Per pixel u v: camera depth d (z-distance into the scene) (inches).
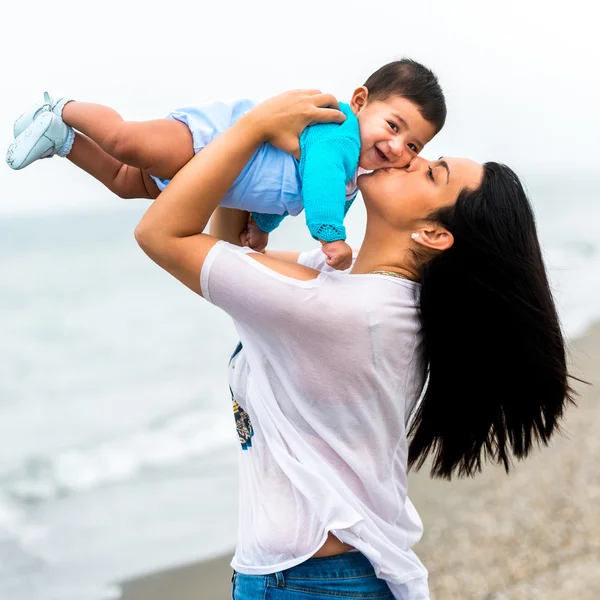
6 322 943.7
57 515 384.8
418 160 101.6
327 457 96.1
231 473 439.2
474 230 94.7
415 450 108.8
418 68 113.0
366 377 92.9
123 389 659.4
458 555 281.1
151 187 107.6
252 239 113.1
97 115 100.2
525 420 105.0
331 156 98.0
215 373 703.7
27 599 287.6
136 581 300.5
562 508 304.0
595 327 713.0
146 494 408.8
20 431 546.0
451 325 98.0
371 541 94.5
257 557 96.9
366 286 94.0
